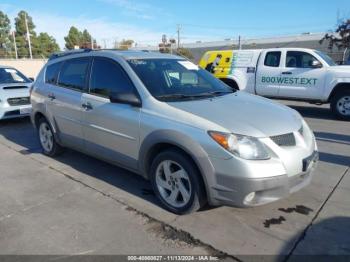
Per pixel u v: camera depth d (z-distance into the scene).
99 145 4.46
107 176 4.84
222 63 11.51
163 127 3.50
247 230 3.33
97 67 4.55
